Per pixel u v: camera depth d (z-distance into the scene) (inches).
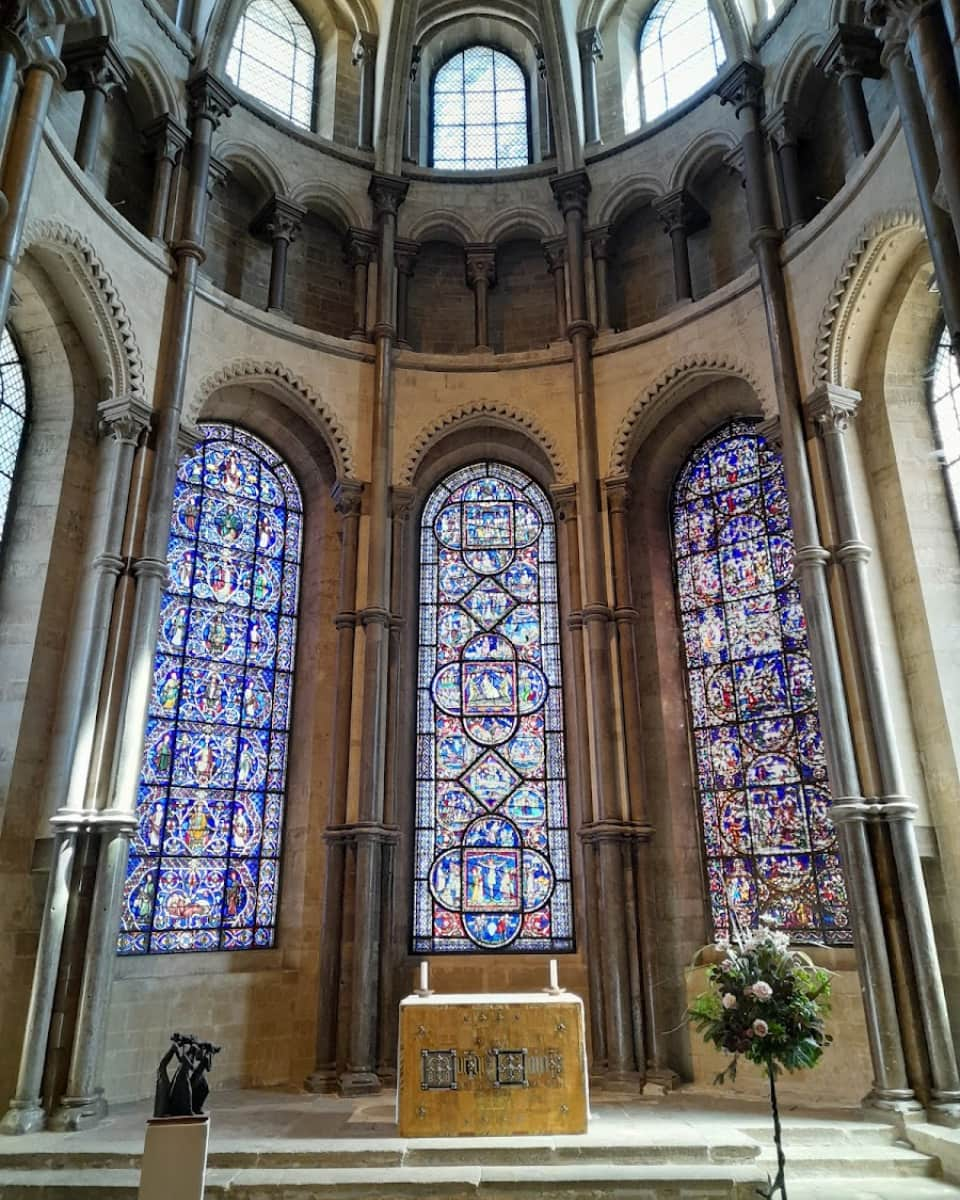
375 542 553.0
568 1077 363.3
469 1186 320.8
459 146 687.7
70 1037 390.0
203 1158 269.6
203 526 548.7
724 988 302.0
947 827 406.0
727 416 573.9
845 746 414.9
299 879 521.7
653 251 618.2
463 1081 362.6
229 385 551.2
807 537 450.6
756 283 523.5
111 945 404.8
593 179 629.6
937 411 462.9
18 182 355.3
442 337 640.4
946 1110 356.5
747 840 502.0
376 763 510.0
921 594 434.3
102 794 419.8
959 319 287.6
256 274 604.4
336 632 553.3
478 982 509.4
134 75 530.3
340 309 632.4
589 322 595.8
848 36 474.9
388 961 492.1
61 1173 332.2
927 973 376.2
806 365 481.4
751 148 537.3
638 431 572.7
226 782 518.3
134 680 438.0
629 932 483.5
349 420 579.8
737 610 539.8
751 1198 318.0
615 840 492.4
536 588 591.2
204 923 490.9
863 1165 337.7
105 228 477.1
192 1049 290.4
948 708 417.1
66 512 464.1
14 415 474.3
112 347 476.7
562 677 568.1
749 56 554.9
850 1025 425.1
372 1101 433.7
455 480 621.3
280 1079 483.2
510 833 541.0
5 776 418.6
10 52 336.2
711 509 569.0
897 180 426.0
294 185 609.9
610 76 661.9
